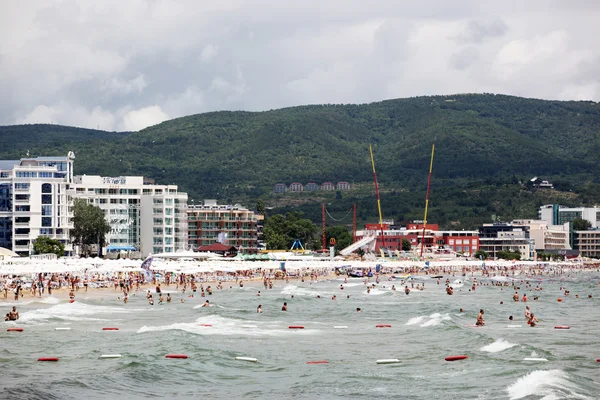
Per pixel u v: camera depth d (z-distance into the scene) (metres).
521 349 102.06
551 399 73.50
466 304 187.50
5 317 135.12
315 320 144.12
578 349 105.56
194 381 84.25
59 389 77.88
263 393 79.06
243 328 128.50
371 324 137.62
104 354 97.50
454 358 96.94
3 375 83.94
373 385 82.38
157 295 196.00
